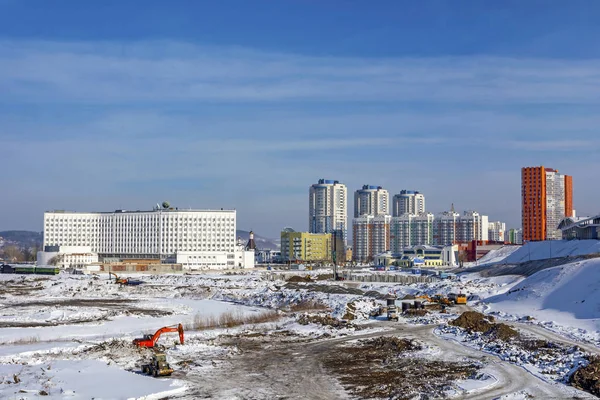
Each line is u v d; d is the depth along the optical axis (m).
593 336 77.31
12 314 113.69
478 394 52.62
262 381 59.62
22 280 199.50
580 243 186.25
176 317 110.00
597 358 61.78
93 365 64.31
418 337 83.56
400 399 51.41
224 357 71.69
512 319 96.31
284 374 62.69
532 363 64.25
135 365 66.56
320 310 118.94
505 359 67.19
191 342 81.38
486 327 86.81
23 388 53.81
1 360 67.56
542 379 57.31
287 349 76.94
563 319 91.31
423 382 57.56
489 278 159.25
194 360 69.75
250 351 75.50
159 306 131.25
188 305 134.25
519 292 117.31
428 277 192.50
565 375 58.56
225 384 58.44
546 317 94.31
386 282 184.88
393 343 77.56
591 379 55.19
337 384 58.19
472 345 76.38
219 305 134.88
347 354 73.12
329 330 91.12
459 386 55.38
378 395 53.50
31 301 142.38
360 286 169.25
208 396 54.03
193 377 61.31
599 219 198.75
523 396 51.38
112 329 93.56
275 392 55.47
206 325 98.12
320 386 57.53
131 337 85.25
